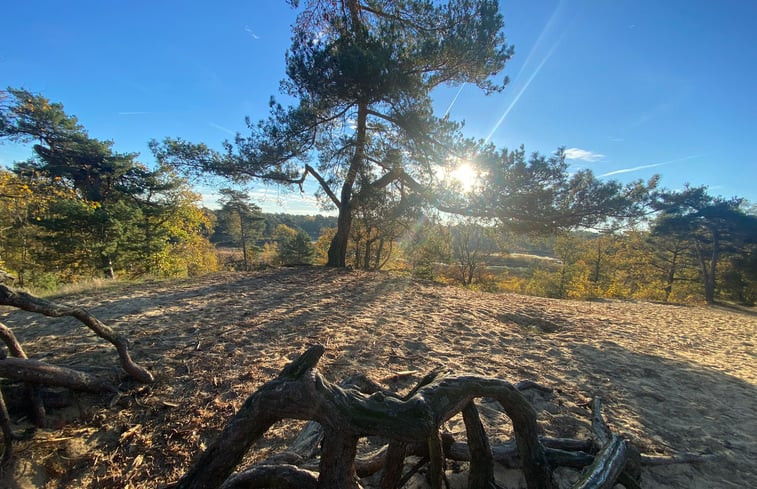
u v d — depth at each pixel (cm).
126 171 2552
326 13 1190
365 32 1066
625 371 472
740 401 404
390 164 1244
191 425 281
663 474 258
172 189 2488
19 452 228
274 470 153
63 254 1786
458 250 2997
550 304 1069
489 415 317
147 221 2328
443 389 144
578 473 241
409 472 205
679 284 3259
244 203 4412
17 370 248
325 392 124
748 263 2664
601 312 1004
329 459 127
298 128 1107
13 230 1727
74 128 2370
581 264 3794
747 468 272
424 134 1095
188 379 357
